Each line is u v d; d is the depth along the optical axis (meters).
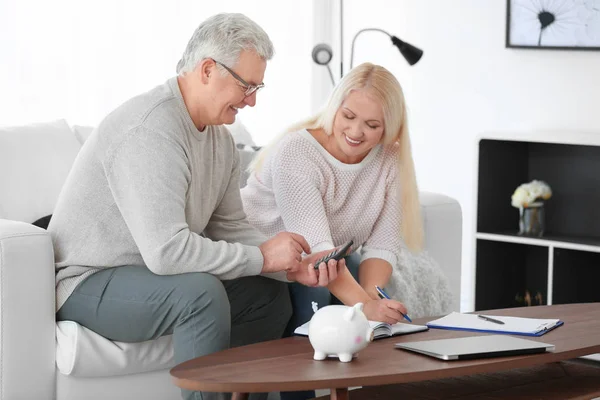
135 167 2.38
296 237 2.50
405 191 2.92
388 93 2.74
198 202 2.56
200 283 2.34
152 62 4.61
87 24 4.34
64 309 2.51
